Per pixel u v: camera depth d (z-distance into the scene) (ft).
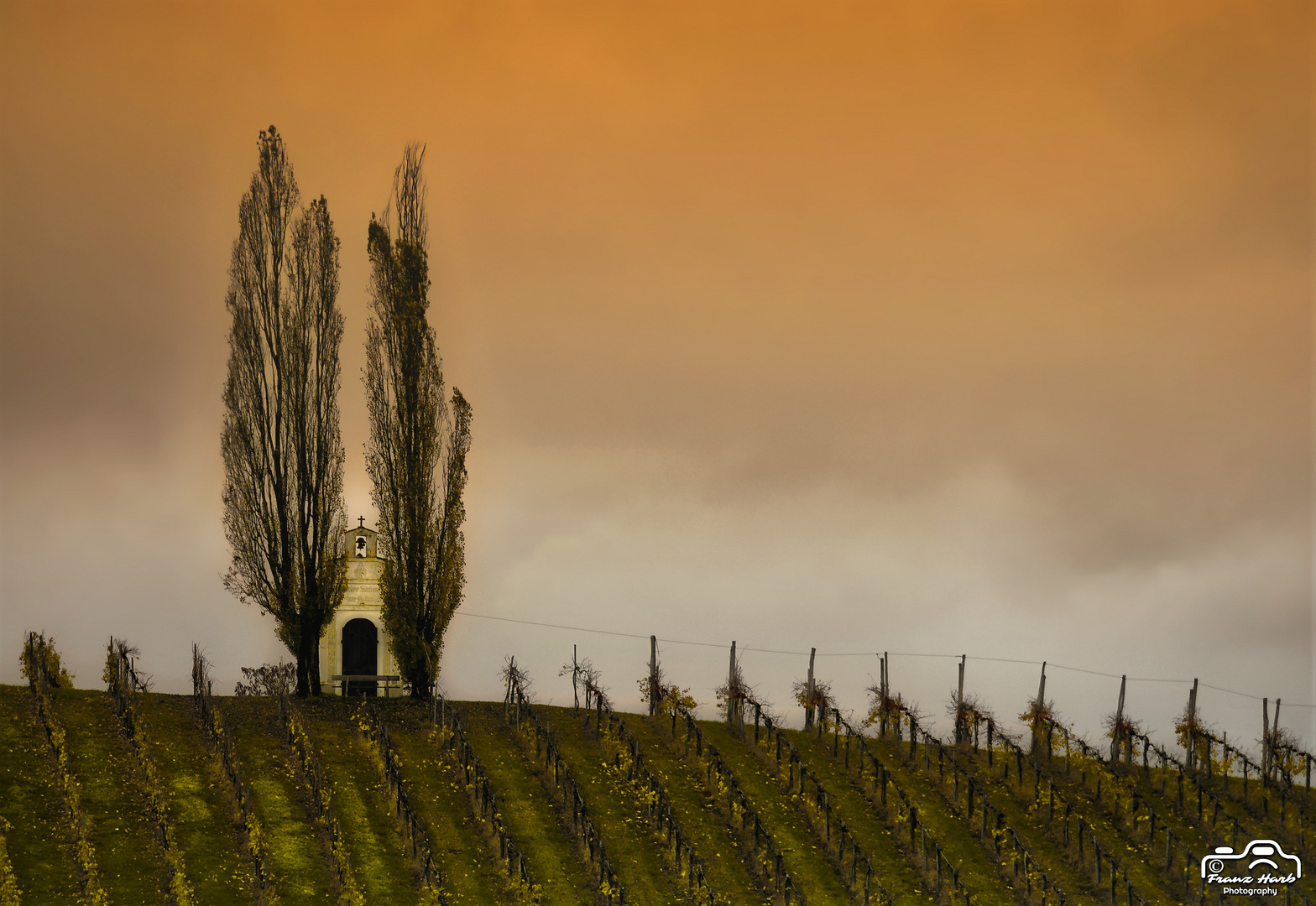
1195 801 520.83
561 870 408.05
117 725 472.44
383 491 553.64
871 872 426.10
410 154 620.90
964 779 515.09
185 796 422.82
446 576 553.23
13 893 343.46
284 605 542.98
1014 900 418.51
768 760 517.96
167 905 356.59
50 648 512.22
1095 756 534.37
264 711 514.27
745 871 421.59
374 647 598.34
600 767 490.49
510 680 535.60
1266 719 561.02
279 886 377.50
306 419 555.28
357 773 460.14
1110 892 433.89
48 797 407.03
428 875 388.37
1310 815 518.37
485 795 437.58
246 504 547.49
